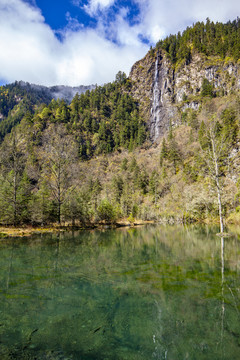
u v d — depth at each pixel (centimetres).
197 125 11144
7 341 414
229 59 17688
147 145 17262
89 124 18062
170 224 5206
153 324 477
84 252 1339
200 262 1066
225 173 5731
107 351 386
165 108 19275
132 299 611
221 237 2130
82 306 564
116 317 509
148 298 616
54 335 435
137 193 9150
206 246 1584
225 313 525
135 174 10338
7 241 1794
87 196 4384
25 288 695
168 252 1357
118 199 7869
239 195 4409
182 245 1666
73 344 407
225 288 693
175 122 17088
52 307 558
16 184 3119
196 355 373
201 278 801
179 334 440
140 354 378
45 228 2914
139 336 433
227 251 1371
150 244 1752
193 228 3550
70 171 3359
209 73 18375
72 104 19725
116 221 5397
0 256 1188
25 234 2361
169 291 669
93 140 17012
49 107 18125
